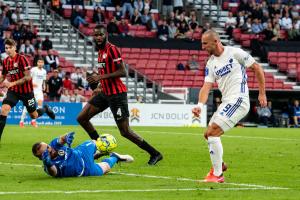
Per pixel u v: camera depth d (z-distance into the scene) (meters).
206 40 28.66
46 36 91.44
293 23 112.69
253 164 36.84
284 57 106.00
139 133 65.88
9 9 94.50
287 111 95.44
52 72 86.75
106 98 35.81
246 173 32.50
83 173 29.52
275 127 89.56
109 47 35.38
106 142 31.59
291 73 104.00
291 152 45.19
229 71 28.77
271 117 92.38
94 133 36.75
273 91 97.69
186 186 27.36
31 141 51.03
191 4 113.75
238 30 110.00
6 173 30.88
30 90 46.34
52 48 94.44
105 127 75.75
